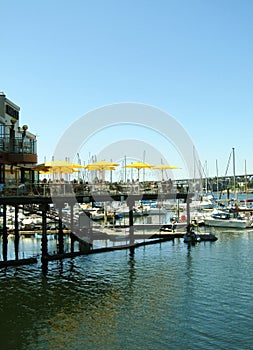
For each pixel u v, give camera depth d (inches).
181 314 812.6
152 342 687.1
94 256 1391.5
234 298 907.4
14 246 1563.7
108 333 727.1
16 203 1229.1
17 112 1610.5
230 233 1989.4
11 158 1331.2
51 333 732.0
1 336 722.2
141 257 1380.4
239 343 678.5
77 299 918.4
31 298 930.1
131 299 913.5
